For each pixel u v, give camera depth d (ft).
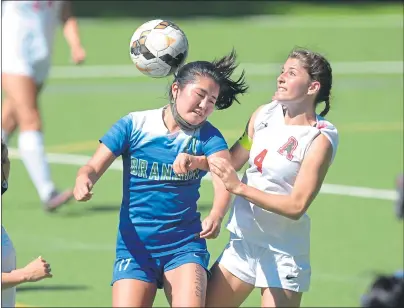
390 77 229.04
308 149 68.85
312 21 307.78
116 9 314.96
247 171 71.26
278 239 69.82
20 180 144.87
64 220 125.59
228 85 70.28
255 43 268.82
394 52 260.21
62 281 103.76
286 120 70.38
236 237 71.15
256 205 67.31
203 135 69.26
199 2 325.01
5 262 70.28
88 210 130.00
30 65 125.18
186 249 69.00
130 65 240.94
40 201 134.41
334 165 153.79
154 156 68.59
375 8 329.72
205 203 130.62
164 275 69.00
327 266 108.99
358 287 101.19
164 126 69.00
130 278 68.54
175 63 74.18
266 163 69.56
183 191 68.95
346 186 142.10
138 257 69.00
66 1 128.88
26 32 125.08
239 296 71.20
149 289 68.69
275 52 256.11
